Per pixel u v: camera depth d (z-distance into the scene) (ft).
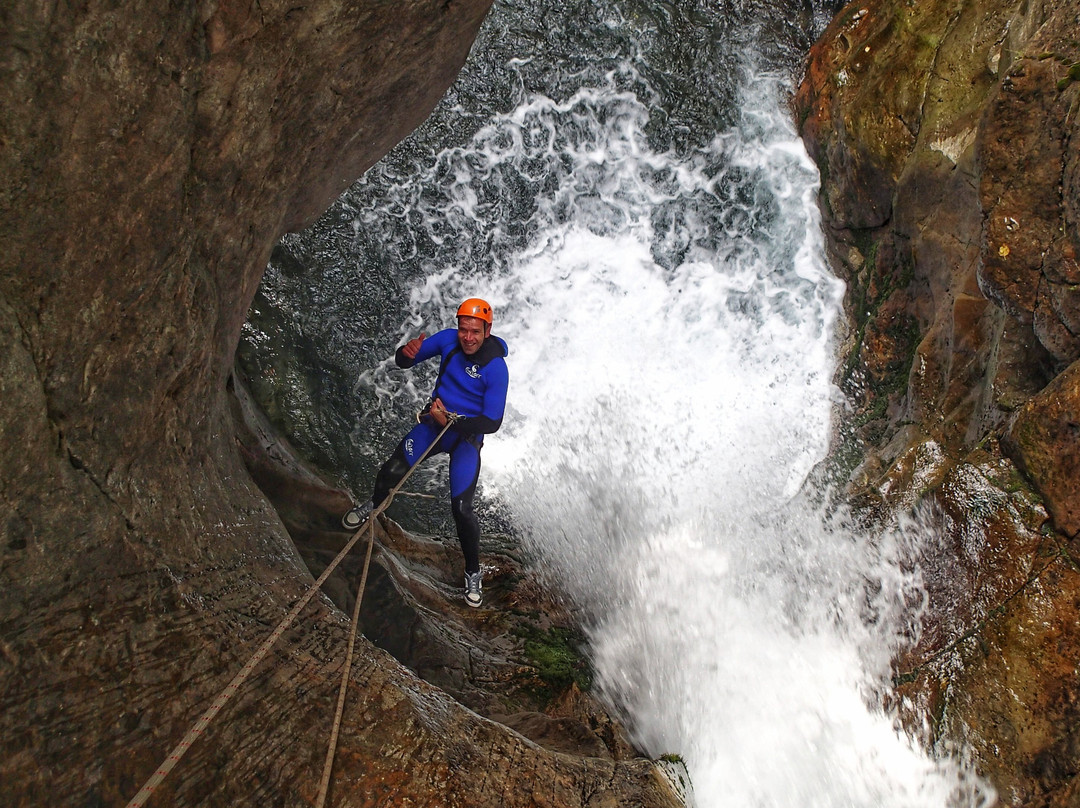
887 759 14.58
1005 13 20.16
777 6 29.84
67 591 7.72
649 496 24.38
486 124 28.58
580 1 29.86
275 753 8.86
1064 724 12.99
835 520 18.26
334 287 25.44
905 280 21.98
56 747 7.08
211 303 10.19
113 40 7.21
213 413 11.47
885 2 24.91
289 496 16.21
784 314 27.32
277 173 11.28
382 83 12.62
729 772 15.05
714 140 28.94
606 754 13.76
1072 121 13.69
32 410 7.24
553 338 28.25
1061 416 13.80
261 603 10.43
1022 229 14.40
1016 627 13.88
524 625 18.67
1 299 6.90
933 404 18.42
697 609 19.26
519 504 24.34
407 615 15.71
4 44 6.35
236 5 8.45
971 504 15.03
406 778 9.37
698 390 27.50
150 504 9.12
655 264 28.78
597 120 29.12
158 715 8.05
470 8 13.03
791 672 16.72
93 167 7.43
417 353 15.72
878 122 22.54
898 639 15.62
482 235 28.14
